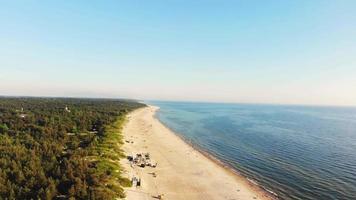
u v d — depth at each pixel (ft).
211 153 298.56
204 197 171.53
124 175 186.39
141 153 266.36
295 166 249.34
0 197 135.74
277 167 245.04
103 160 203.41
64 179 155.22
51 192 138.82
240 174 223.30
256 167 244.83
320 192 186.70
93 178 160.04
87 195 139.54
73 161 185.88
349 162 266.98
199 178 205.57
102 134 315.78
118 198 148.56
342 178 216.13
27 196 137.59
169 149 298.76
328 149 330.75
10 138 258.16
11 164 173.78
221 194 177.88
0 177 151.12
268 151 311.06
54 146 230.68
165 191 175.94
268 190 189.16
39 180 152.76
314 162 264.31
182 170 222.28
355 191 189.06
